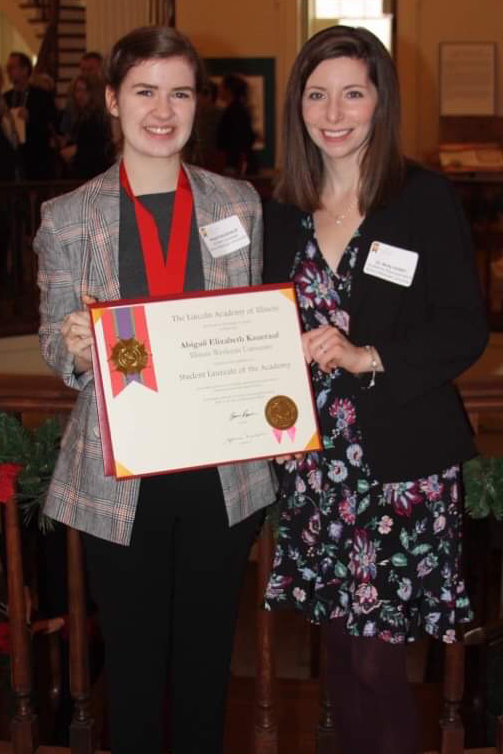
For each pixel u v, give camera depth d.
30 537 3.34
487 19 10.03
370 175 1.92
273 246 2.03
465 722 3.37
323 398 1.96
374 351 1.88
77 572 2.30
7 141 7.52
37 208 7.52
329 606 2.01
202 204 1.90
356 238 1.94
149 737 2.03
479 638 3.20
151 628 1.97
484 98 10.14
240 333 1.86
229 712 3.70
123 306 1.81
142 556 1.92
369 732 2.04
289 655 5.25
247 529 1.96
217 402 1.85
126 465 1.82
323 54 1.91
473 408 2.20
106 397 1.81
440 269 1.91
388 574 1.96
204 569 1.94
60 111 8.64
